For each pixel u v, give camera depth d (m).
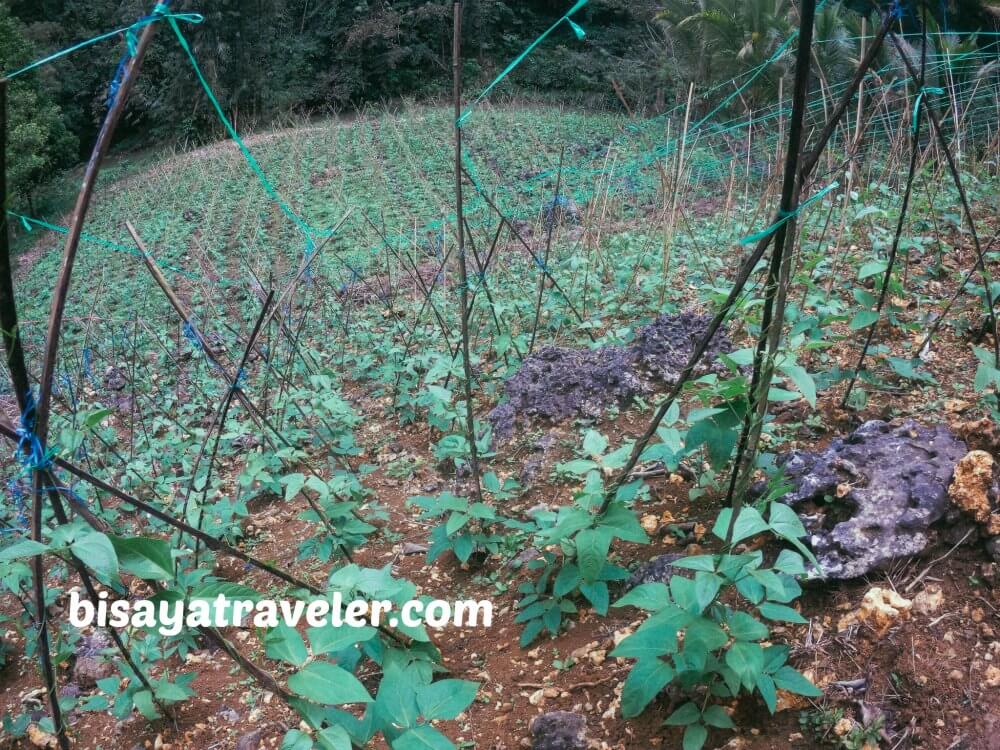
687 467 2.78
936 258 4.12
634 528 2.10
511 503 2.99
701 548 2.38
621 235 5.88
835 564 2.09
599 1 20.77
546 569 2.45
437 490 3.29
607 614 2.34
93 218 12.98
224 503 3.17
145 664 2.43
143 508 1.75
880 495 2.16
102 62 19.59
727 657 1.69
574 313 4.44
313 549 2.74
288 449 3.01
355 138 14.70
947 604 1.97
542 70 19.69
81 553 1.52
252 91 18.61
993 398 2.71
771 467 2.49
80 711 2.53
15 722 2.48
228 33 18.02
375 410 4.23
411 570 2.82
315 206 10.70
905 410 2.78
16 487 3.33
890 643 1.91
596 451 2.27
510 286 5.20
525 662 2.29
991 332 3.21
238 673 2.54
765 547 2.29
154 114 18.56
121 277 9.07
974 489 2.05
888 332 3.37
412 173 11.52
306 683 1.62
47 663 1.98
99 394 5.37
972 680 1.80
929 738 1.74
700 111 10.52
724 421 2.26
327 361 5.07
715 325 2.07
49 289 9.39
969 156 5.66
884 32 1.76
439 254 6.49
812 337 2.82
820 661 1.94
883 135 5.99
